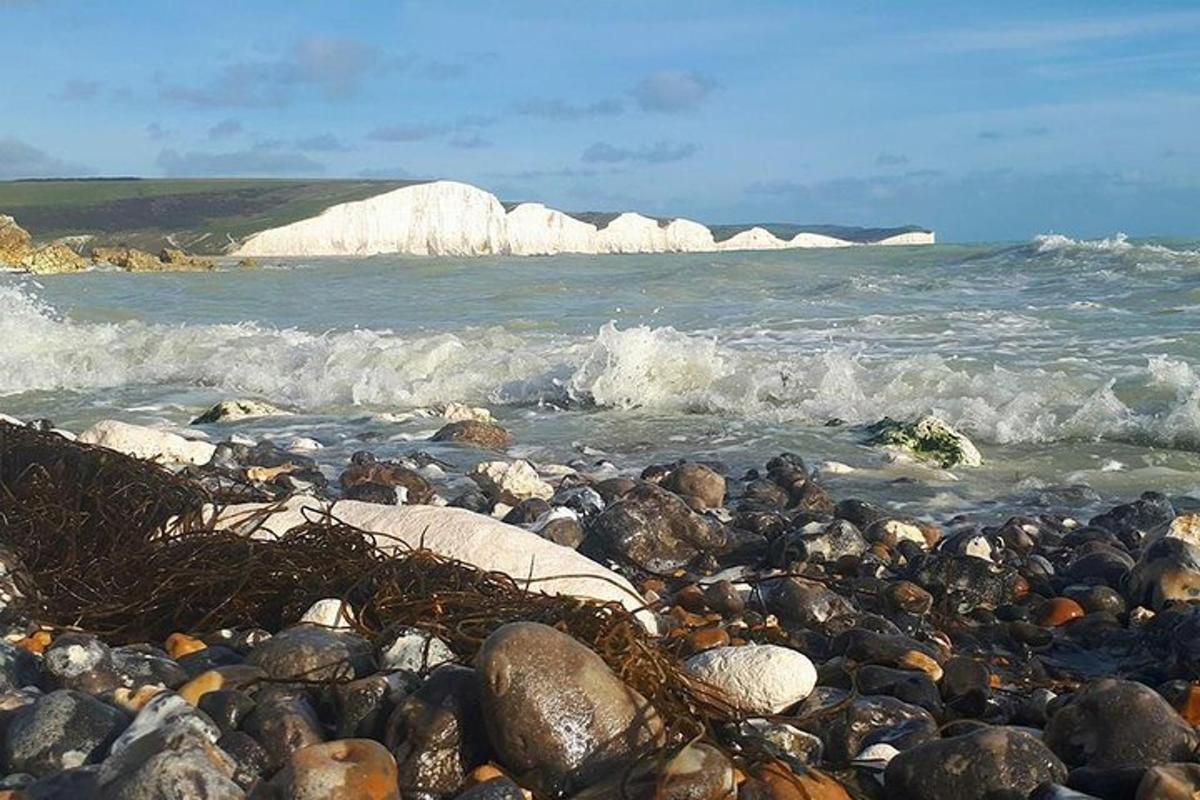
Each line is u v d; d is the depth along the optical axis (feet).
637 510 22.79
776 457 32.65
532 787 10.65
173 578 16.40
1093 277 79.36
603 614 13.14
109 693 12.08
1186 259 83.20
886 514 26.20
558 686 10.80
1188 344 48.49
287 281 111.24
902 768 11.51
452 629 13.56
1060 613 19.79
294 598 15.79
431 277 108.99
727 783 10.51
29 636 15.42
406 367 48.98
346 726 11.80
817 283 86.43
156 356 54.65
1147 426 35.55
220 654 14.17
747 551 23.06
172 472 22.97
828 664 15.34
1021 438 36.22
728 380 42.75
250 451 31.24
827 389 41.29
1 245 177.99
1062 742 12.26
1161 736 11.85
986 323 58.03
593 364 44.73
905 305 69.56
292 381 48.96
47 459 21.56
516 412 43.24
